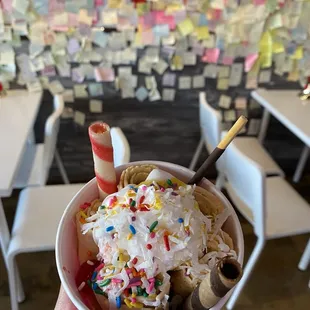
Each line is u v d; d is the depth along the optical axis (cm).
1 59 183
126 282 55
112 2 176
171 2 179
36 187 165
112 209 60
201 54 196
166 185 64
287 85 216
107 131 60
